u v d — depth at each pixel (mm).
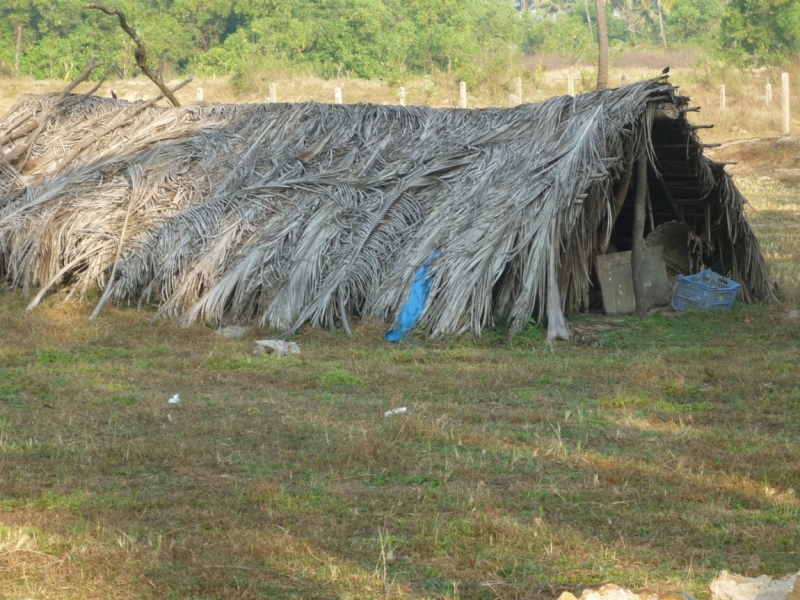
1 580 5535
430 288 12453
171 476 7352
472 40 51688
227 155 15523
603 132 13102
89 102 17859
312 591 5480
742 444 8180
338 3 56406
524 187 12930
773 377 10461
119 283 13430
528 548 6055
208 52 52938
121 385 10008
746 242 14641
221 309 12859
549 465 7641
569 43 61250
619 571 5762
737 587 4930
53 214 14422
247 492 6965
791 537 6246
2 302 13750
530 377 10500
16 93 42062
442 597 5426
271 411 9078
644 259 14242
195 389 10031
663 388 10055
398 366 10984
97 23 55625
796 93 39812
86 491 6887
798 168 31203
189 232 13742
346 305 12789
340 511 6629
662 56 51188
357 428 8523
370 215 13656
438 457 7789
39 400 9430
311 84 44219
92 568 5676
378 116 15789
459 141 14711
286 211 13883
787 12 45094
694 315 13836
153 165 15281
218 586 5523
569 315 13805
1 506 6629
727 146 33188
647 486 7203
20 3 55938
